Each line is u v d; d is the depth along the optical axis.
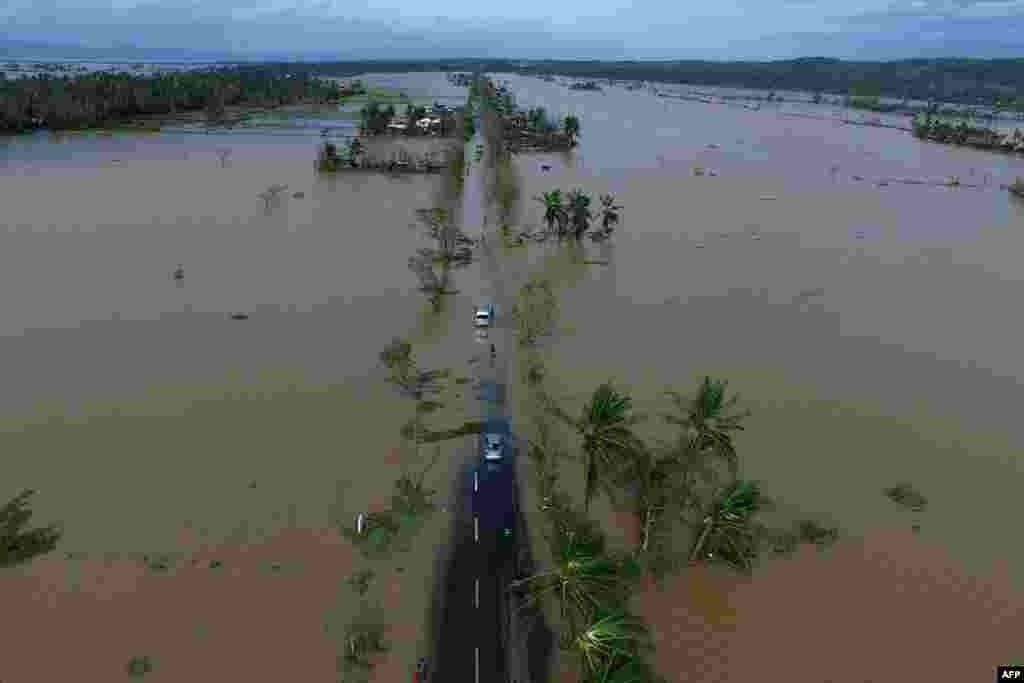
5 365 50.50
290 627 30.52
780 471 42.06
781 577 34.28
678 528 36.84
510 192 108.75
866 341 60.78
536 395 49.38
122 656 28.83
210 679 28.05
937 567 35.19
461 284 70.50
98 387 48.31
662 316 64.56
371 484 39.59
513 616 31.58
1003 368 56.34
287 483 39.38
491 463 41.78
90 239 78.62
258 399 47.75
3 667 28.08
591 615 26.73
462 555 34.88
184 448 42.06
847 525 37.81
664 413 47.56
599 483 39.78
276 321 59.97
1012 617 32.50
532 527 36.88
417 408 47.34
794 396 50.81
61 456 40.75
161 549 34.31
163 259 73.44
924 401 50.81
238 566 33.56
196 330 57.59
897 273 79.25
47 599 31.28
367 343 56.53
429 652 29.66
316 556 34.38
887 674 29.48
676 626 31.33
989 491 40.97
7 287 64.06
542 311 61.12
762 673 29.33
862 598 33.22
